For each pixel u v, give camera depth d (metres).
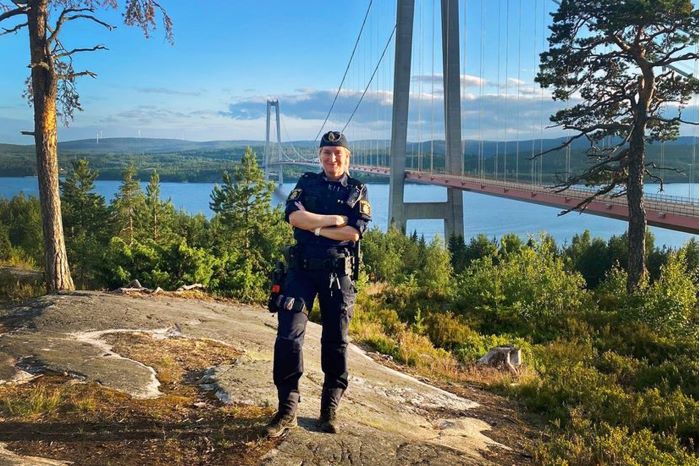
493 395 6.90
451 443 4.24
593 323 12.80
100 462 2.96
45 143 10.64
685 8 19.89
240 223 19.72
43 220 10.75
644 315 12.71
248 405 3.85
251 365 4.86
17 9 10.44
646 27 21.55
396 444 3.62
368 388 5.27
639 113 22.53
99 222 34.69
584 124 23.78
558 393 6.71
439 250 31.89
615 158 23.33
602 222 111.31
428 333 11.45
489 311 13.26
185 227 34.84
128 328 6.15
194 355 5.28
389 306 13.26
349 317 3.47
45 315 6.42
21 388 4.04
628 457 4.47
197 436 3.29
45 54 10.52
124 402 3.82
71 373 4.35
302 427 3.51
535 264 14.46
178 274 10.81
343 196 3.35
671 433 5.79
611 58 22.64
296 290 3.34
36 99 10.57
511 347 8.95
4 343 5.14
